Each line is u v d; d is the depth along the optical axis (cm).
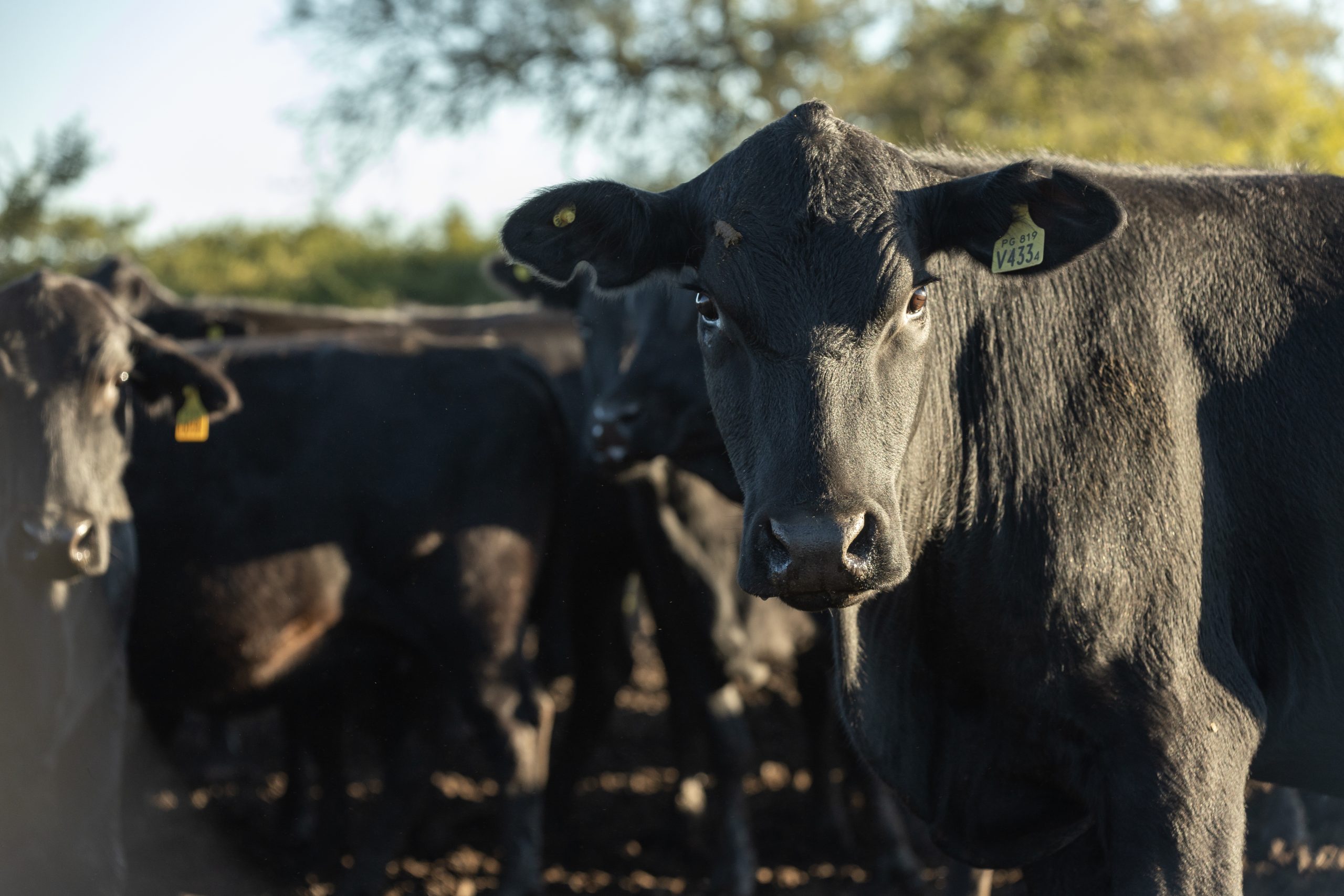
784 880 573
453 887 569
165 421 577
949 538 332
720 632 579
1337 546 331
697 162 2475
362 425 586
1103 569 320
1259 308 340
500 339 827
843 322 279
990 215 301
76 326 470
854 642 354
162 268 2880
